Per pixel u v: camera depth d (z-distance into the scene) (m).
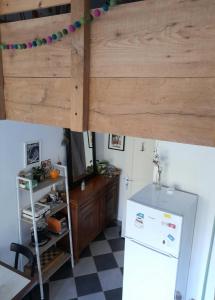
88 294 2.57
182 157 2.13
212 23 0.61
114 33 0.75
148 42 0.70
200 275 2.22
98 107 0.83
